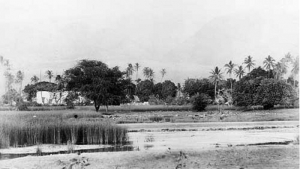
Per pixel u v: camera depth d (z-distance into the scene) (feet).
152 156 77.15
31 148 90.99
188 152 81.61
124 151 84.64
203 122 175.63
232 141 102.73
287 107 264.11
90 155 79.25
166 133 124.57
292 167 64.54
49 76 452.76
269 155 76.59
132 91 308.40
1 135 93.45
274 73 328.29
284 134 120.16
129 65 527.81
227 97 326.65
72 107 274.98
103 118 172.76
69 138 101.55
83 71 289.53
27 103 303.48
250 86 276.62
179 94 494.59
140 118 185.06
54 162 71.36
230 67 421.18
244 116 202.08
